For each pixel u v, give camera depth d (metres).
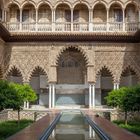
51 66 34.06
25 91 25.50
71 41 34.28
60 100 37.06
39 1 34.97
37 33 33.75
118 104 25.08
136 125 23.00
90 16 34.75
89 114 23.89
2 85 19.67
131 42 34.31
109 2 35.03
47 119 16.77
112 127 12.38
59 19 36.16
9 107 20.08
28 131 10.52
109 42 34.28
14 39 34.06
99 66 34.12
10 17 35.91
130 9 35.94
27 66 34.09
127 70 35.72
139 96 22.00
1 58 32.84
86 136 10.47
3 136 16.14
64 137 10.27
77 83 37.38
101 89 37.25
